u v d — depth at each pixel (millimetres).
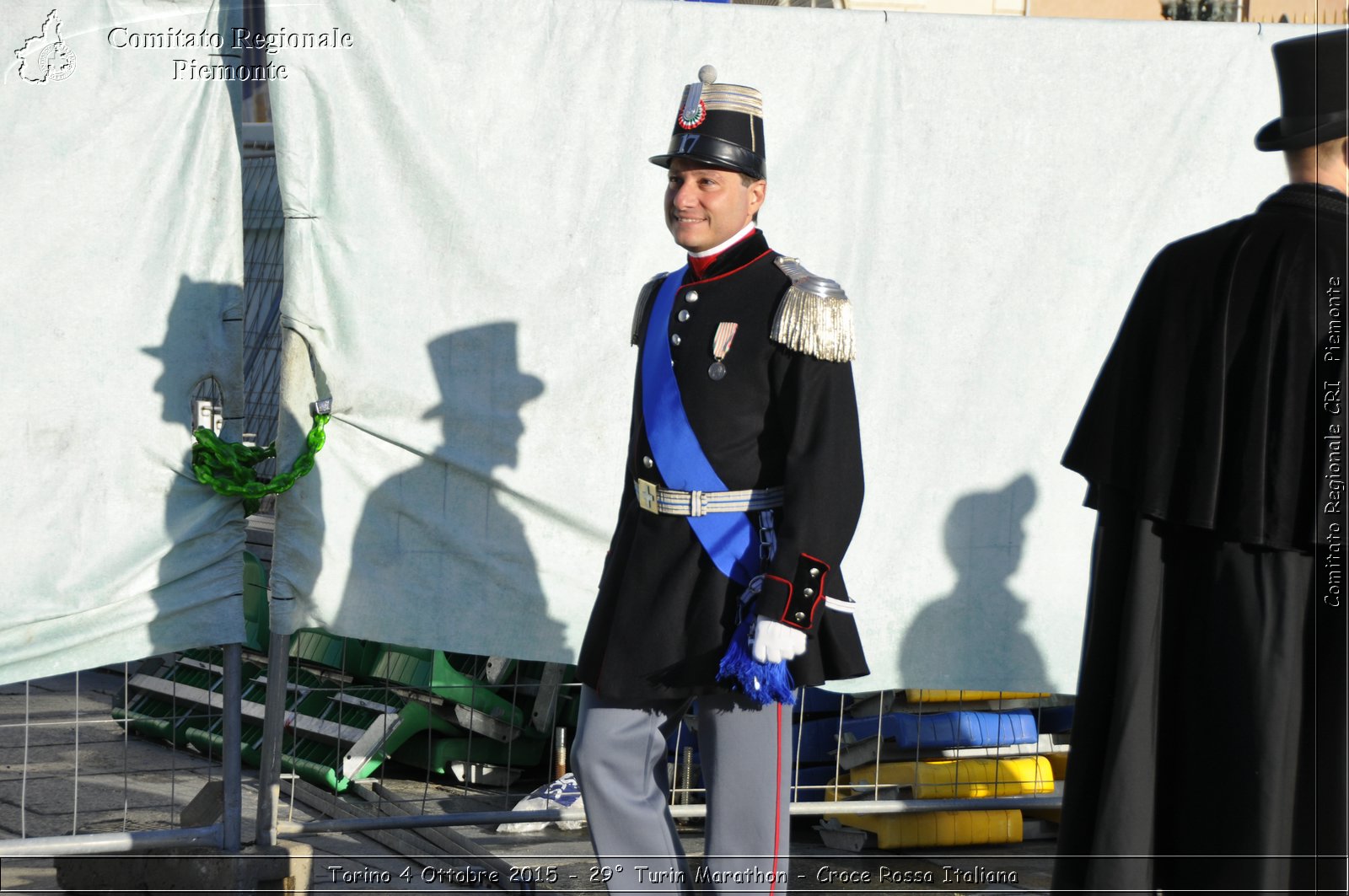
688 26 11234
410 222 10734
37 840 9719
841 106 11547
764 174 8438
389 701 14078
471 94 10836
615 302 11172
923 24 11617
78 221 9930
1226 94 11867
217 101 10273
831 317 7988
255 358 17984
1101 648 8492
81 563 10008
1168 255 8453
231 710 10336
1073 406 11867
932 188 11688
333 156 10523
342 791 13500
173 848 10109
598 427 11172
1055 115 11773
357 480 10750
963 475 11805
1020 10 21047
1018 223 11773
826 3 17562
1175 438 8125
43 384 9875
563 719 14484
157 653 10258
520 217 10961
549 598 11156
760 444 8180
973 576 11828
